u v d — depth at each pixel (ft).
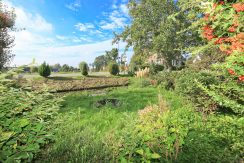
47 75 82.02
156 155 9.12
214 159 10.87
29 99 9.73
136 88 47.55
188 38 56.95
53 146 9.16
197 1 9.12
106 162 9.02
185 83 22.33
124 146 9.70
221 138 13.43
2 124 6.89
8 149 6.21
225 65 7.68
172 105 24.64
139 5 67.82
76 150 9.25
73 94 44.93
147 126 12.39
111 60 177.06
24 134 7.03
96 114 22.20
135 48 71.77
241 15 7.43
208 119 17.69
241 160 10.30
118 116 21.20
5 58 36.17
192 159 10.79
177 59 72.49
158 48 64.90
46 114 8.93
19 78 14.01
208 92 9.34
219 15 8.27
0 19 33.27
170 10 62.34
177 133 11.59
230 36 8.46
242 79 7.79
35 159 8.12
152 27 66.18
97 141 10.75
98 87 59.57
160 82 47.21
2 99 8.25
